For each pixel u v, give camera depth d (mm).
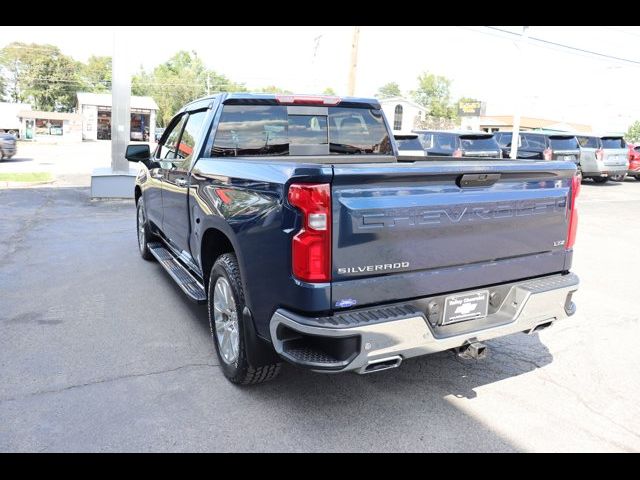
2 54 85250
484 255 3211
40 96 84500
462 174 2971
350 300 2783
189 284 4578
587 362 4172
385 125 5117
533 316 3361
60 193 13570
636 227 10797
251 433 3098
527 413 3398
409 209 2857
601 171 18828
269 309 3002
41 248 7633
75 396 3453
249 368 3354
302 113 4621
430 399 3539
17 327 4625
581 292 6133
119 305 5246
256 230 3029
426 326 2889
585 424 3289
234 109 4348
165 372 3828
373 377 3832
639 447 3064
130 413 3266
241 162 3385
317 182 2646
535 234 3434
